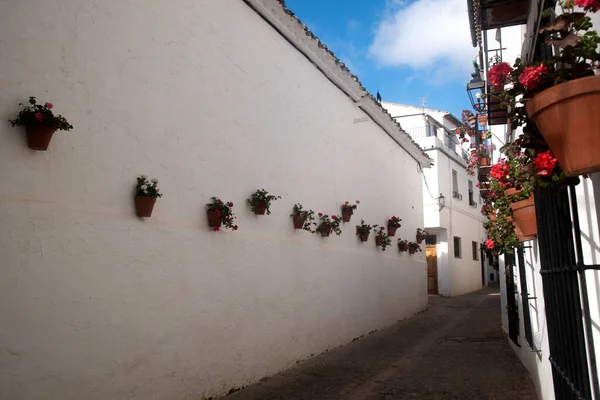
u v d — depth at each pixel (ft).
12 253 10.85
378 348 27.71
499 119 22.27
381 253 36.11
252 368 19.57
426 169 59.31
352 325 29.94
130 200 14.25
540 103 5.72
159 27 15.93
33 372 11.10
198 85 17.60
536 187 7.58
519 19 14.39
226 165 18.86
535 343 17.19
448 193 62.08
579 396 6.86
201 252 17.10
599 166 5.23
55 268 11.78
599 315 7.48
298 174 24.53
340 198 29.50
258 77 21.56
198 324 16.67
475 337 31.01
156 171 15.34
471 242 71.31
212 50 18.52
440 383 20.12
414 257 44.52
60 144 12.18
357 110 33.27
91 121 13.14
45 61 11.99
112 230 13.51
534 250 16.97
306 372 21.70
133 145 14.51
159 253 15.17
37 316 11.28
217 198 18.19
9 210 10.85
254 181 20.65
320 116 27.61
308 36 24.77
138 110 14.80
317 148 26.94
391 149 40.22
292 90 24.59
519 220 12.62
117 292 13.52
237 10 20.34
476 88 31.37
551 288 8.63
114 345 13.30
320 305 25.91
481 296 59.52
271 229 21.68
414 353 26.40
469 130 37.11
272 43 22.98
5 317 10.62
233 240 18.90
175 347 15.55
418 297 44.62
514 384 19.52
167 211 15.69
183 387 15.75
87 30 13.23
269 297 21.12
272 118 22.48
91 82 13.23
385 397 18.26
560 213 7.71
